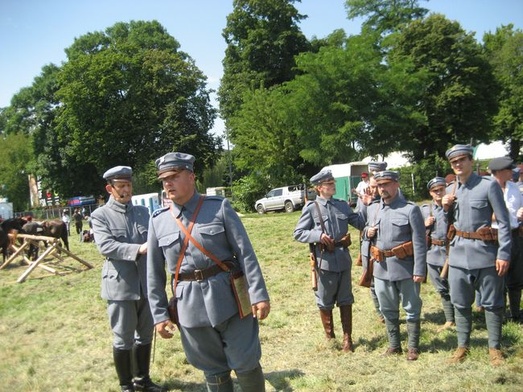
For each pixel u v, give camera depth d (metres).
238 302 3.15
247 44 40.28
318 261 5.14
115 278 4.19
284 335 5.80
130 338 4.24
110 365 5.29
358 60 27.42
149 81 42.38
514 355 4.36
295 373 4.57
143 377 4.43
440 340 5.07
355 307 6.71
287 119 29.11
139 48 43.28
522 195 5.49
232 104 40.25
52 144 47.22
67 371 5.19
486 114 34.97
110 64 40.38
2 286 11.23
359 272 8.81
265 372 4.70
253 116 33.44
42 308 8.39
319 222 5.16
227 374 3.31
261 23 40.03
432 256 5.58
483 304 4.36
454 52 33.94
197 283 3.16
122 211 4.37
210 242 3.18
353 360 4.77
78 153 43.06
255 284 3.13
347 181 27.14
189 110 43.59
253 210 33.66
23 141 58.56
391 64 28.58
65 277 11.79
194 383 4.60
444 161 29.91
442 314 6.07
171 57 42.91
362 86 27.30
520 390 3.69
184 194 3.25
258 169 33.88
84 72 41.22
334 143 27.06
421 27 34.66
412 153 36.59
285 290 8.07
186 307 3.16
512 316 5.46
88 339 6.32
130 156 43.34
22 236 14.15
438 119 34.38
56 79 44.22
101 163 42.66
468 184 4.41
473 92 33.66
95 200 48.66
